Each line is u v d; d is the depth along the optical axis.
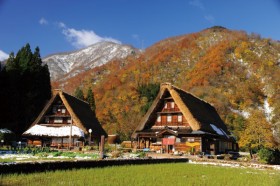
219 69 132.38
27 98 60.09
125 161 22.28
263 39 160.38
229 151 46.50
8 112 54.72
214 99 108.75
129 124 87.81
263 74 132.00
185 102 39.31
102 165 20.12
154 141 41.38
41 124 49.34
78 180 13.07
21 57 65.19
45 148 36.44
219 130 44.66
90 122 52.25
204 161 29.58
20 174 14.19
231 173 19.59
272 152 31.17
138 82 124.56
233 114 99.69
